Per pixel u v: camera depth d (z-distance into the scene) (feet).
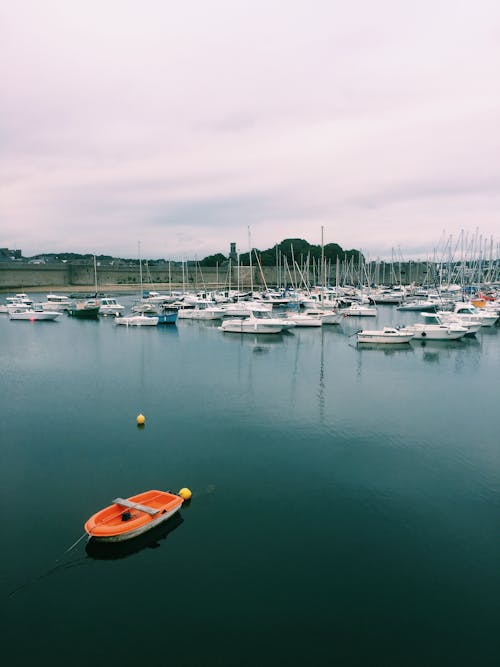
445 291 359.05
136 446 74.90
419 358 147.43
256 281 553.64
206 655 36.83
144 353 155.94
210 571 45.80
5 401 99.66
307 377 121.39
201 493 59.98
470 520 54.34
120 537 48.67
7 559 47.44
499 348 165.58
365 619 40.11
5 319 259.19
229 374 124.77
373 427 83.71
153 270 574.97
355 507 56.90
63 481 63.31
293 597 42.50
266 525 53.06
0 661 36.37
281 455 71.46
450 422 86.48
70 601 42.22
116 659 36.50
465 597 42.50
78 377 121.70
